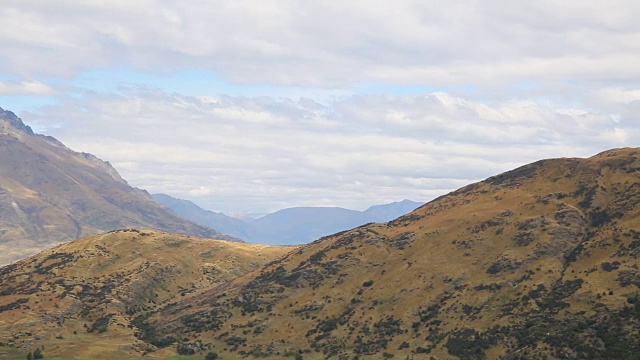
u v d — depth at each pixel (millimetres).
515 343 195875
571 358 179500
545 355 183625
